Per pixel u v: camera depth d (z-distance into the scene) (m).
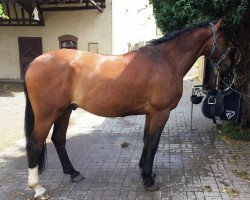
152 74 3.87
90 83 3.78
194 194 4.04
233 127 6.38
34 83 3.72
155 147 4.10
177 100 4.12
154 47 4.07
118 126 7.33
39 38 13.28
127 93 3.84
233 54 6.05
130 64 3.86
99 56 3.92
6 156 5.52
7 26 13.45
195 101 6.24
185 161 5.11
